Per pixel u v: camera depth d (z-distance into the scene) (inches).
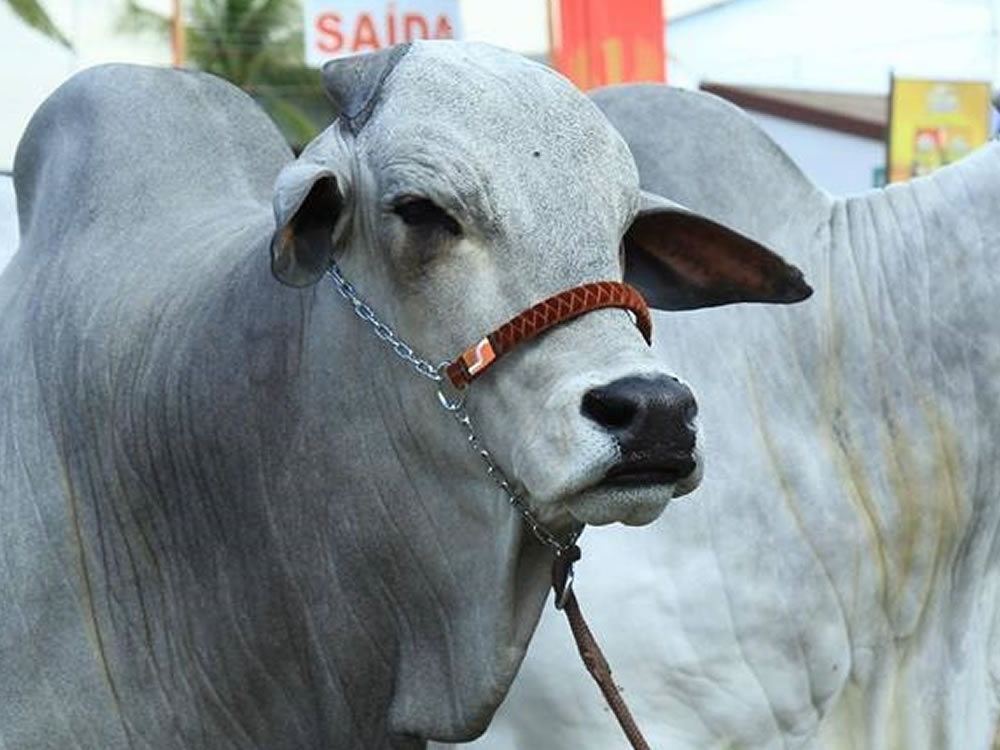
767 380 144.2
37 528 118.6
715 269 116.0
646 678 140.1
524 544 103.2
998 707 153.9
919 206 149.3
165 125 127.9
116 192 125.2
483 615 104.3
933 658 148.3
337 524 108.7
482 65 102.7
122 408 116.0
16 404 121.6
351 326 106.4
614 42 311.6
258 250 113.2
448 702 107.2
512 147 99.6
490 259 99.2
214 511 113.9
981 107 392.5
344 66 107.0
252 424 111.0
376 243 103.2
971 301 145.6
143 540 116.3
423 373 102.0
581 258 98.7
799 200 150.5
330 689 112.0
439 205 99.0
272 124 135.6
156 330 115.8
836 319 145.9
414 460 105.2
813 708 143.8
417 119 101.0
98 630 117.4
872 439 144.8
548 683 140.6
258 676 114.2
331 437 108.0
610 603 139.9
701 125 150.9
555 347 97.5
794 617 141.6
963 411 145.3
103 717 116.9
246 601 113.5
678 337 144.2
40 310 122.6
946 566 147.6
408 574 107.1
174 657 116.3
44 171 132.1
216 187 127.2
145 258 120.9
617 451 93.1
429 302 100.6
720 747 141.5
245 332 111.5
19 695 118.1
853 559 143.3
